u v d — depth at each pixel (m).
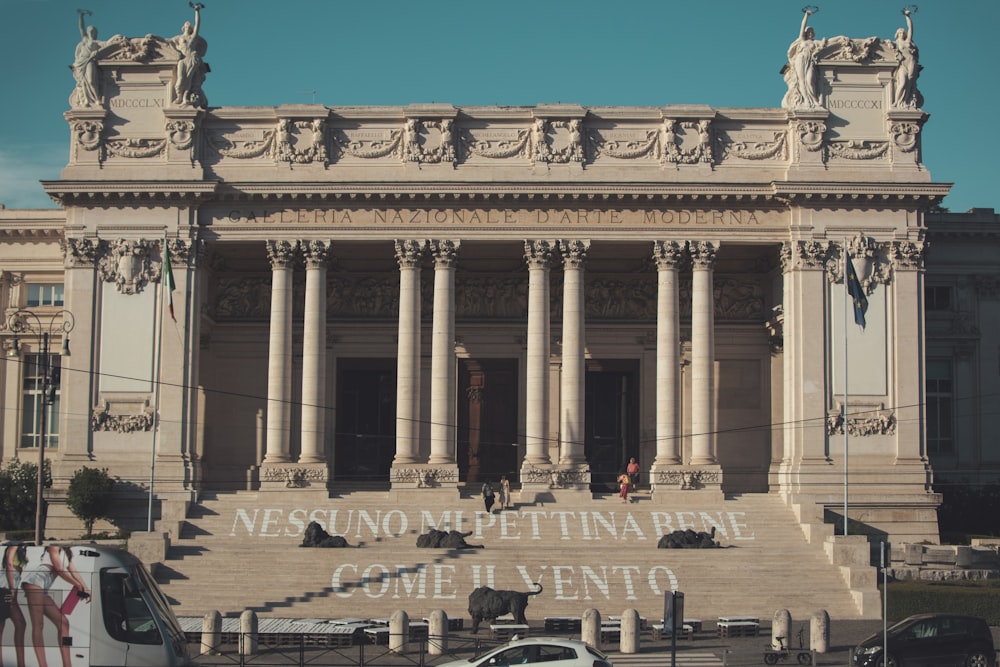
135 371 83.62
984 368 98.00
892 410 83.56
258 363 92.25
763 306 92.44
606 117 85.75
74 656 42.47
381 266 93.50
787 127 85.69
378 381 94.44
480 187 84.06
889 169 85.19
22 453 94.44
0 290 95.75
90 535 79.81
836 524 79.56
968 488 92.50
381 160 85.56
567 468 83.06
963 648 50.59
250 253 89.19
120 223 84.50
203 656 53.19
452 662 46.25
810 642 55.88
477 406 93.50
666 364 84.12
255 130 85.75
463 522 77.19
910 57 85.88
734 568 69.06
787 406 84.06
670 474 82.69
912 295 84.56
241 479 91.19
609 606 65.75
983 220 98.19
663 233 85.06
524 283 93.88
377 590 66.62
